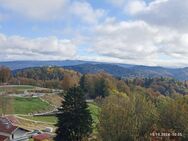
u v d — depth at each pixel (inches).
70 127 2571.4
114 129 1453.0
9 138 2945.4
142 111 1587.1
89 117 2655.0
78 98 2637.8
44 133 3358.8
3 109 4552.2
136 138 1382.9
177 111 1509.6
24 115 4579.2
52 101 5757.9
